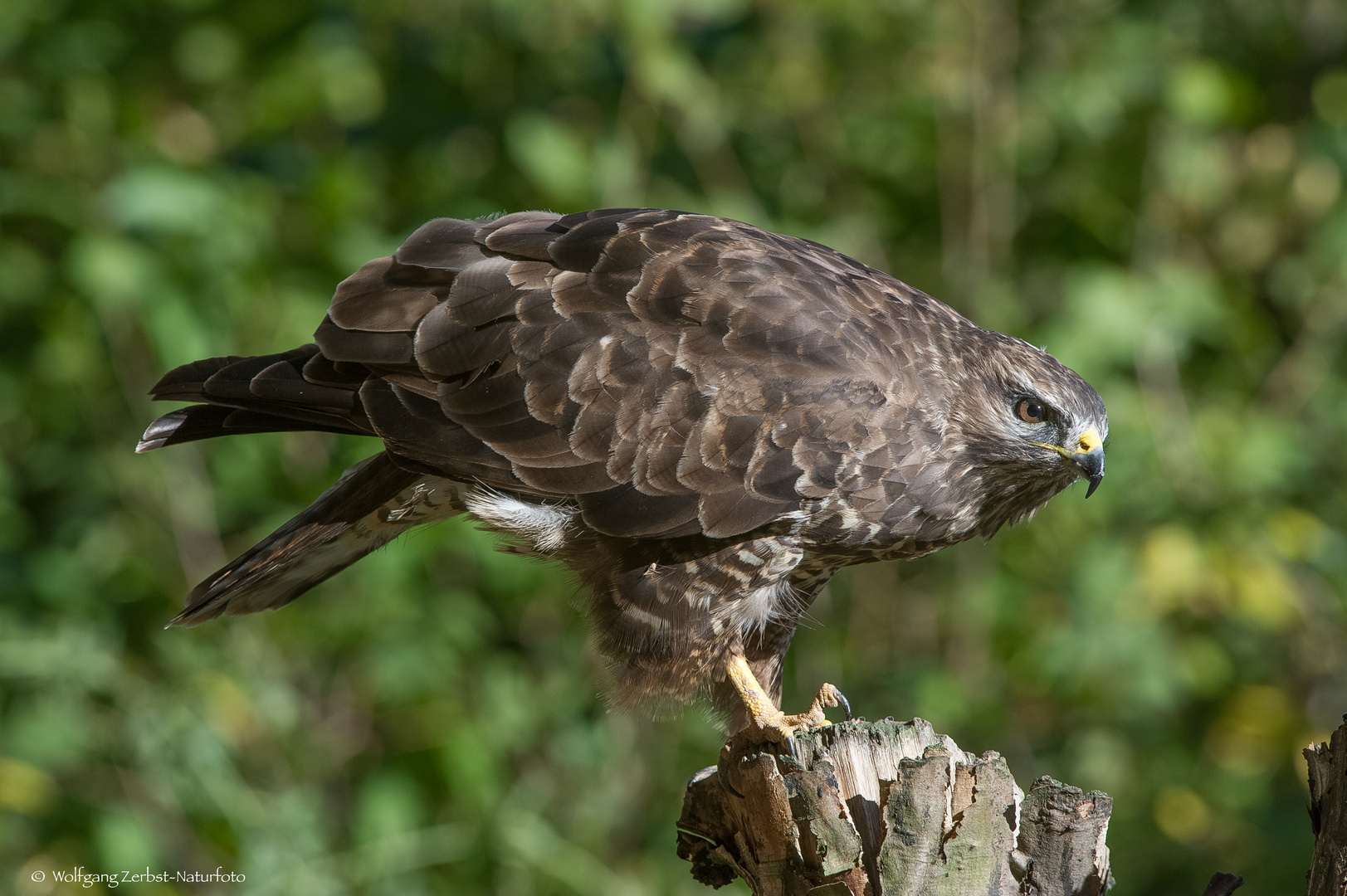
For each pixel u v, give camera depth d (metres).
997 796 5.09
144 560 10.81
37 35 10.95
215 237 10.06
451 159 11.35
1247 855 11.66
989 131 12.01
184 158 10.85
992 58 12.02
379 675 10.35
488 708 10.75
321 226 10.41
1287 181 12.30
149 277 9.90
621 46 11.16
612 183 10.93
